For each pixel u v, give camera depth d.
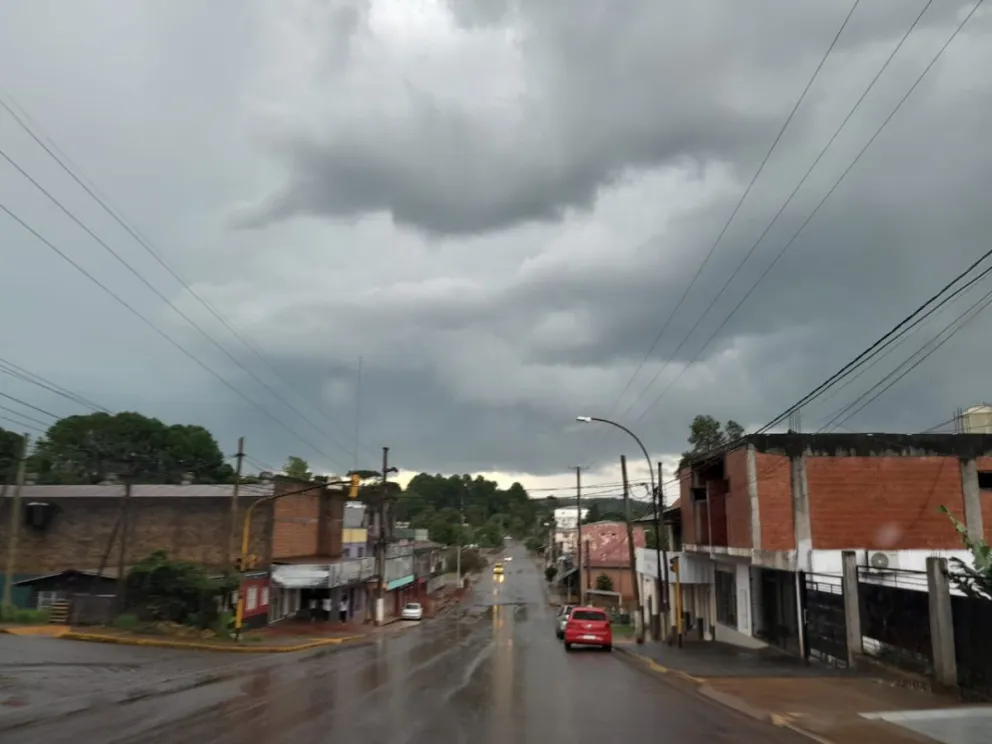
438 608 80.81
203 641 31.19
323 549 53.81
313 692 16.69
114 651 25.20
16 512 35.34
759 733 12.19
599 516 119.00
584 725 12.84
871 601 20.91
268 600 44.12
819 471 29.20
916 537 28.75
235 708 14.02
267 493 44.69
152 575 34.56
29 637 28.05
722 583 37.91
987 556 16.20
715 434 46.19
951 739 11.26
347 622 53.94
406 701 15.49
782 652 27.69
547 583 117.81
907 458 29.25
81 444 57.47
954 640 16.59
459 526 145.12
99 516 43.69
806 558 27.11
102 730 11.49
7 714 12.67
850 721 12.91
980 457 29.17
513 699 16.19
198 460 62.41
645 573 53.56
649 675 22.44
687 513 40.78
